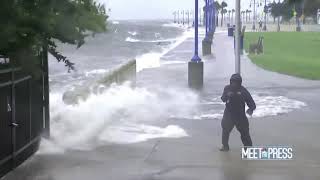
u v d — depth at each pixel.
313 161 15.55
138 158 15.96
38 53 9.62
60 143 17.73
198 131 20.38
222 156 16.16
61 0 8.88
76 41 10.41
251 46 67.88
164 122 22.36
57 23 9.05
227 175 14.01
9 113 14.16
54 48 10.58
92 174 14.14
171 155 16.33
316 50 74.00
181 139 18.84
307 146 17.56
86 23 9.51
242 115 16.77
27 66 9.17
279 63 51.78
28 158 15.78
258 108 25.83
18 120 14.85
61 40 10.13
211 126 21.47
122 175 14.03
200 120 22.95
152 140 18.64
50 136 18.08
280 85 35.31
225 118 16.89
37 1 8.64
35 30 8.66
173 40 136.00
